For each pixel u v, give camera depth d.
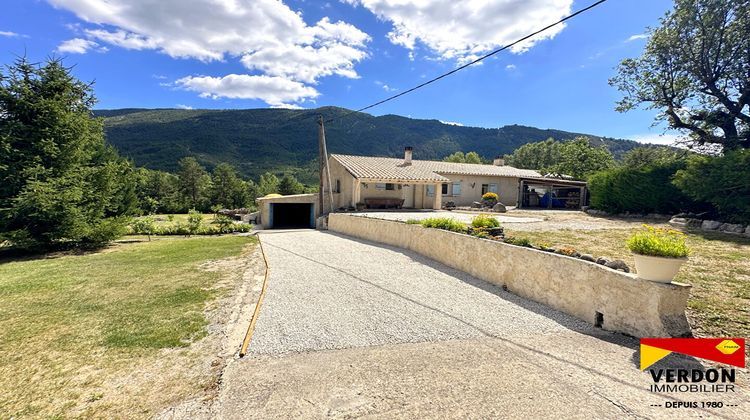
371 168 21.94
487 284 6.51
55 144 11.03
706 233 9.98
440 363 3.37
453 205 23.45
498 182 27.95
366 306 5.23
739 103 16.14
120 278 7.20
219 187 49.81
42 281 6.98
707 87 17.03
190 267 8.37
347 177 21.28
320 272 7.57
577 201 24.92
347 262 8.67
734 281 5.24
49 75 11.46
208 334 4.16
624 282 4.04
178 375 3.18
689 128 18.17
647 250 3.73
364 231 13.69
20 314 4.90
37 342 3.93
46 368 3.33
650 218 14.69
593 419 2.43
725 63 16.17
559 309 4.99
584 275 4.59
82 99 12.42
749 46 15.27
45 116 11.14
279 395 2.81
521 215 17.06
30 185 10.12
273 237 15.22
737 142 16.22
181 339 4.01
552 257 5.12
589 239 9.09
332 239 13.79
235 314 4.88
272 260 9.13
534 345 3.80
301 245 12.12
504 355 3.55
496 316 4.78
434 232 8.85
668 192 14.14
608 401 2.67
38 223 10.88
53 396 2.85
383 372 3.19
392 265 8.24
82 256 10.50
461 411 2.55
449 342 3.91
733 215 10.86
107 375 3.19
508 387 2.89
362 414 2.53
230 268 8.22
